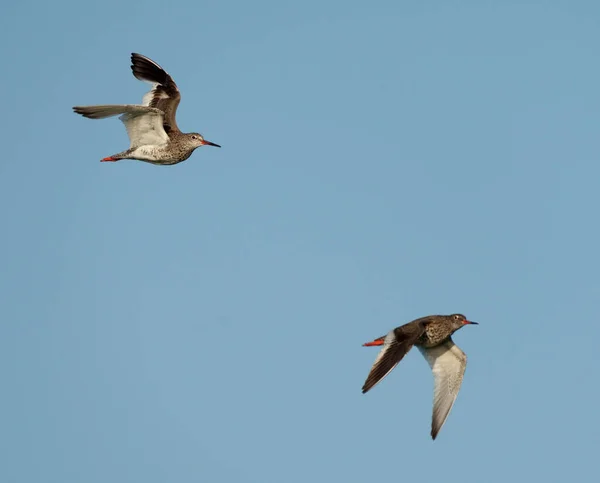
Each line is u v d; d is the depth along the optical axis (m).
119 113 22.92
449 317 22.05
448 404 21.72
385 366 19.84
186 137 24.34
